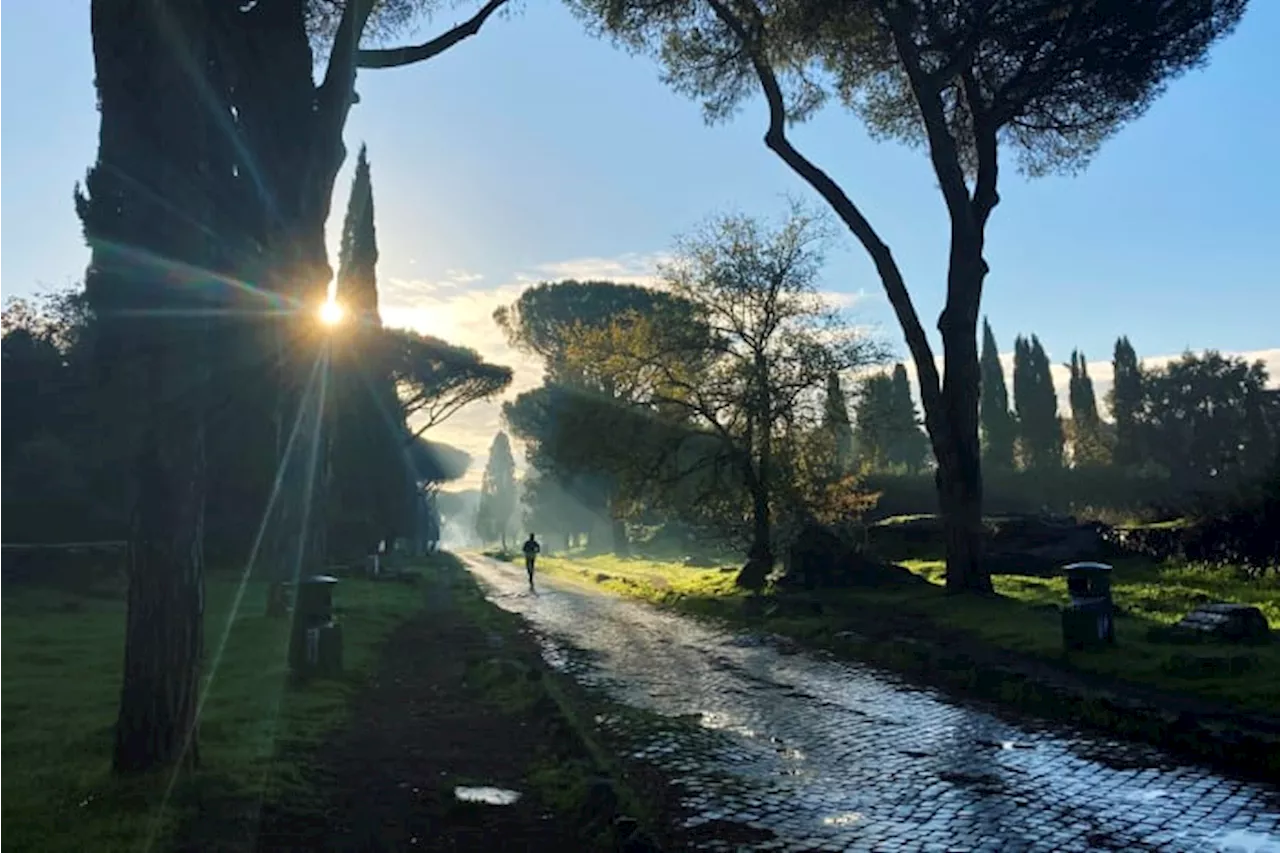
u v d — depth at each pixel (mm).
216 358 7168
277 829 6137
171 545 6949
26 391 28016
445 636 17578
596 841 6086
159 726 6883
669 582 31484
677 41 24016
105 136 6812
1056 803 7113
